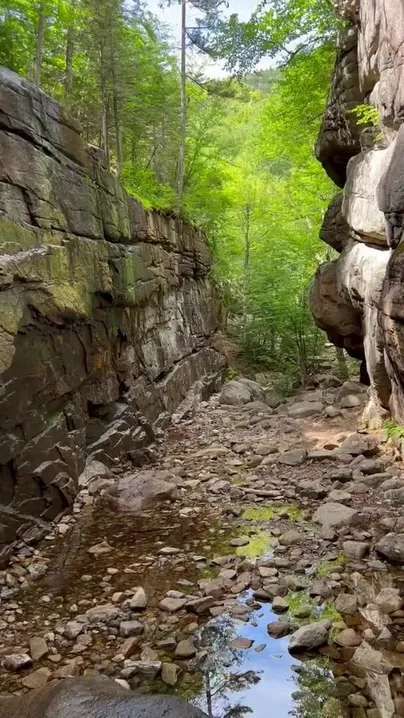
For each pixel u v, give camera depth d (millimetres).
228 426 13164
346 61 12391
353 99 12398
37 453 6996
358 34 11398
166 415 13117
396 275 7941
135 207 11945
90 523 7176
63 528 6965
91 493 8070
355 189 11031
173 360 14930
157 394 12828
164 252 14492
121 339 10805
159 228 13984
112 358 10195
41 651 4297
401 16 8570
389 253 9641
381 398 10281
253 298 21500
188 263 17375
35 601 5195
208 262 20203
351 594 5012
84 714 3137
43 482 6988
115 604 5074
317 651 4199
